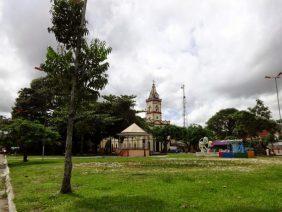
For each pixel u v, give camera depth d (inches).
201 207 323.3
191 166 902.4
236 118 2504.9
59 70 459.8
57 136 1293.1
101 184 501.0
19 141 1178.0
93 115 2137.1
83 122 2081.7
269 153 2159.2
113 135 2459.4
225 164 995.3
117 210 319.6
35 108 2415.1
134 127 2063.2
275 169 752.3
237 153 1738.4
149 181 522.6
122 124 2425.0
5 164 1161.4
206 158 1552.7
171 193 403.5
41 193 442.6
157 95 5157.5
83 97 477.4
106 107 2422.5
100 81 468.4
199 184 476.7
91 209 329.1
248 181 511.5
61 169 813.2
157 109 5098.4
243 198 367.6
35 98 2373.3
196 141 3459.6
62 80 469.4
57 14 467.8
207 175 604.4
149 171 726.5
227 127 3796.8
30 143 1199.6
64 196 408.2
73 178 591.8
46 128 1255.5
